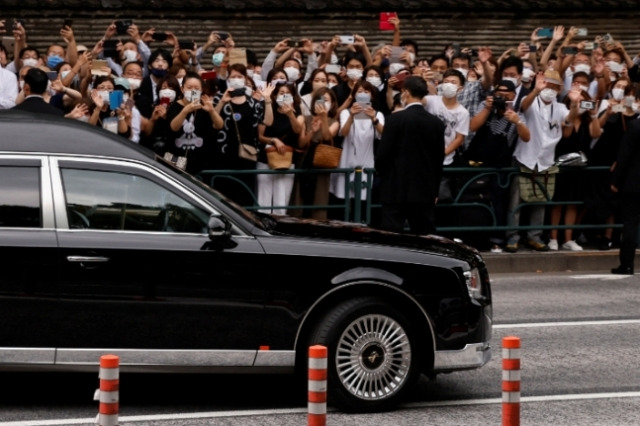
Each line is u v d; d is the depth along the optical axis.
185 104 21.70
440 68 26.20
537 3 36.81
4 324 12.94
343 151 23.47
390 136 20.08
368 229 14.76
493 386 15.22
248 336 13.36
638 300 21.22
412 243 14.19
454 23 36.44
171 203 13.43
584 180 24.77
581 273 24.25
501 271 24.08
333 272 13.50
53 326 13.02
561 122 24.16
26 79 18.89
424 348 13.98
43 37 32.94
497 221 24.23
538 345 17.53
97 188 13.35
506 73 24.45
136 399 14.17
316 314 13.62
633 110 24.19
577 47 27.00
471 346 13.94
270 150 22.59
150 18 33.72
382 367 13.72
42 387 14.59
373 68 23.72
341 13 35.34
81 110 20.94
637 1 37.84
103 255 13.09
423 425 13.23
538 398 14.59
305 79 27.17
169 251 13.20
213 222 13.19
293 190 23.28
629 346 17.56
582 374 15.83
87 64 23.16
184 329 13.23
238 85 22.16
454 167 23.84
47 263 12.98
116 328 13.11
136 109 21.73
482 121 23.78
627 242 23.81
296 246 13.52
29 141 13.43
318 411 9.89
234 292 13.30
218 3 34.09
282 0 34.66
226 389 14.74
